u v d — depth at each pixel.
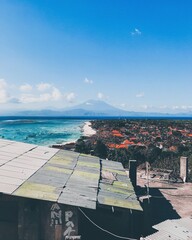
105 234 18.19
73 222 15.08
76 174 19.89
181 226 16.05
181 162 32.25
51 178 17.72
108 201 15.93
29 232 14.89
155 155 40.50
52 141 81.00
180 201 25.56
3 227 15.65
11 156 21.44
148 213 19.59
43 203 15.02
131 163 26.58
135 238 18.14
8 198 15.36
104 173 22.02
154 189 28.70
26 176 17.12
